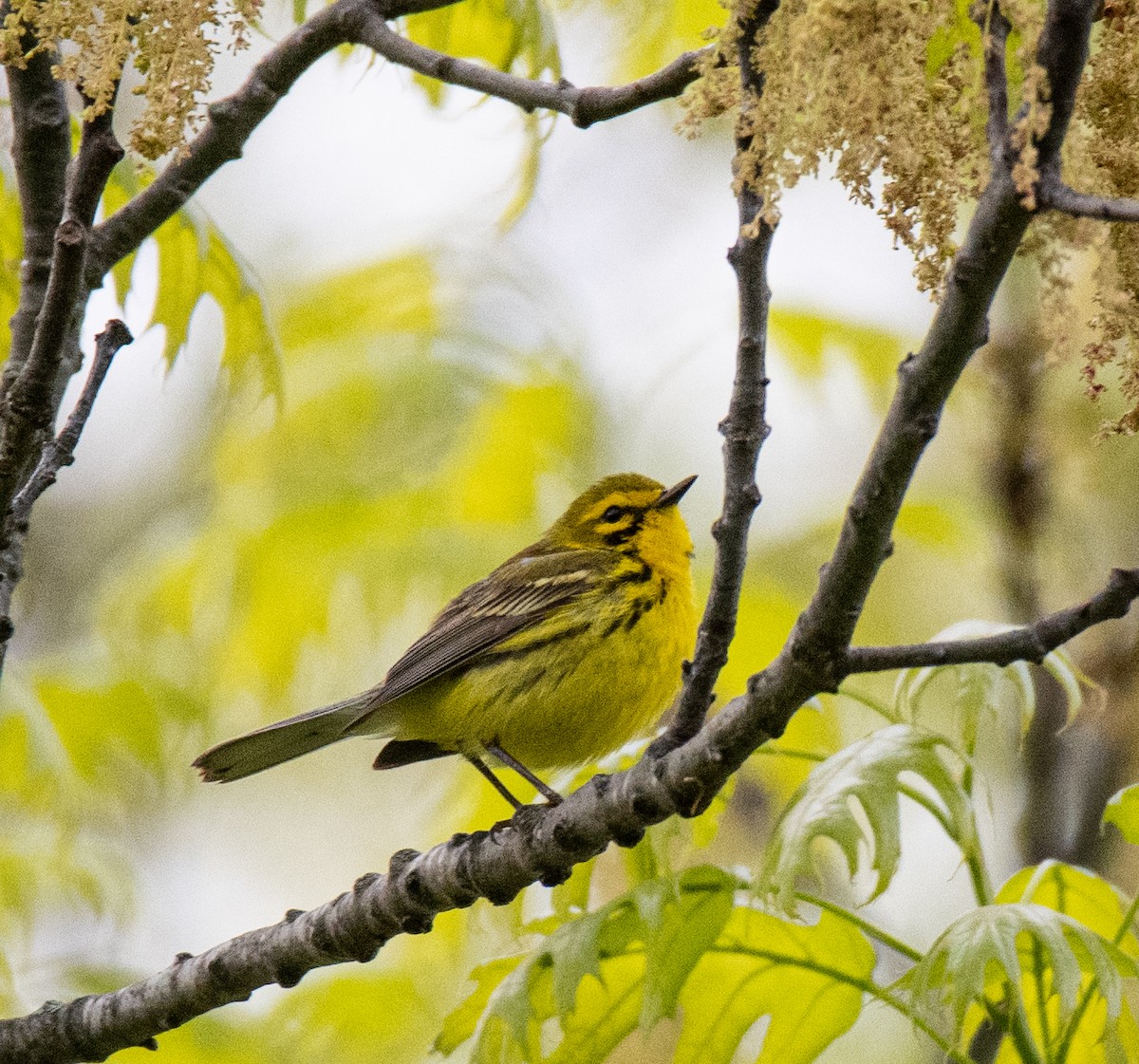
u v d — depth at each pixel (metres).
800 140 5.32
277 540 15.33
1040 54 5.19
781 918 8.61
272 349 10.05
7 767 13.03
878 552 6.11
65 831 13.10
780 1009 8.79
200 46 6.23
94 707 14.31
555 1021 11.37
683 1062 8.88
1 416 6.95
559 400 15.96
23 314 8.27
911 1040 13.40
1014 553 12.19
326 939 8.09
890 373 14.86
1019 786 13.53
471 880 7.86
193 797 19.81
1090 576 12.45
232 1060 13.16
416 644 11.24
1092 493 12.62
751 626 14.62
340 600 16.22
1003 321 12.53
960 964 7.05
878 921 14.31
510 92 7.99
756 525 16.06
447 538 15.56
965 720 8.09
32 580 20.84
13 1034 8.32
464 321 16.06
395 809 20.61
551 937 8.12
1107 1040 6.95
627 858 9.00
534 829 7.71
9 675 13.17
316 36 8.37
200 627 15.45
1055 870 8.36
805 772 13.59
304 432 15.73
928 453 15.96
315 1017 13.50
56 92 8.30
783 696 6.62
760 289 6.44
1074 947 7.85
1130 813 8.04
